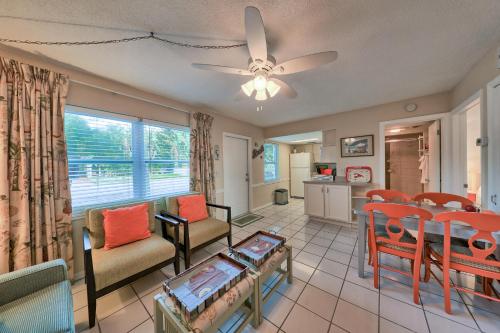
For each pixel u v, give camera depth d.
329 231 3.17
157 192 2.71
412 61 1.86
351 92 2.63
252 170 4.55
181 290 1.20
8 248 1.53
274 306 1.54
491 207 1.70
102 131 2.20
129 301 1.64
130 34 1.44
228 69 1.52
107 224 1.84
